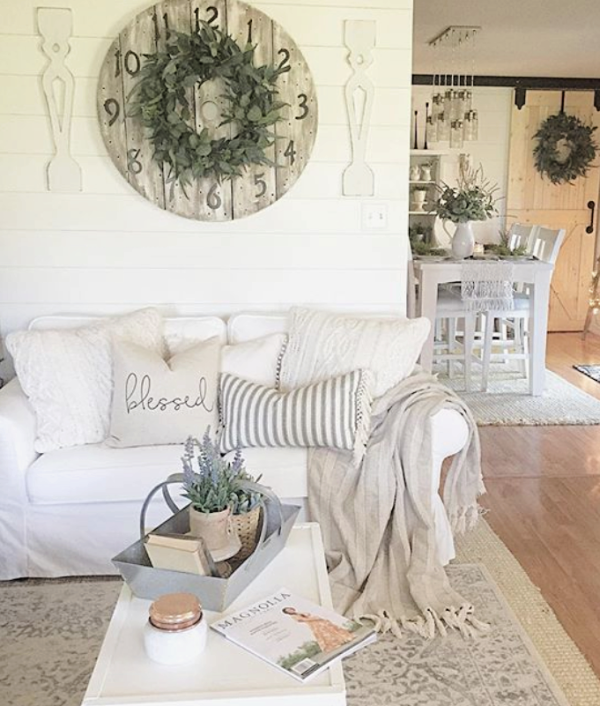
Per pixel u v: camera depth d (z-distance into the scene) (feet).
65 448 8.19
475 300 14.99
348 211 10.00
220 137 9.53
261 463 8.05
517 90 21.52
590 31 15.94
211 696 4.31
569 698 6.26
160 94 9.23
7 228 9.71
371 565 7.79
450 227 21.47
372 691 6.30
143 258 9.93
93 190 9.69
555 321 22.72
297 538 6.28
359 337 8.71
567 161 21.86
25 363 8.30
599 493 10.58
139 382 8.21
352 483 8.04
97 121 9.50
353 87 9.66
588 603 7.75
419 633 7.04
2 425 7.69
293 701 4.33
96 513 7.97
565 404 14.88
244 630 4.92
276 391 8.43
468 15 14.52
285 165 9.76
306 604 5.25
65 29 9.23
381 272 10.21
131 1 9.25
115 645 4.79
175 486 7.84
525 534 9.32
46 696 6.29
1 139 9.48
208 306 10.14
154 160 9.59
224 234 9.94
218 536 5.51
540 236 16.72
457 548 8.93
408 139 9.88
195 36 9.16
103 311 10.03
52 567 8.09
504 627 7.23
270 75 9.36
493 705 6.15
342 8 9.48
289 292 10.18
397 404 8.28
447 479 8.64
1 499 7.86
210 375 8.56
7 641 7.03
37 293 9.92
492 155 21.98
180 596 4.79
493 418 13.94
